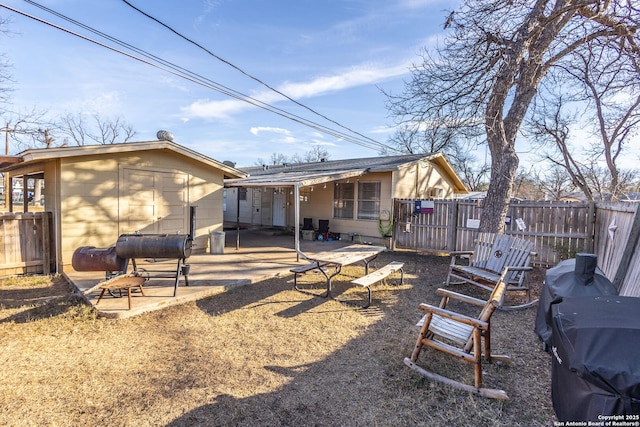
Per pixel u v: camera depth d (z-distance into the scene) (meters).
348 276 6.44
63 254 6.03
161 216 7.48
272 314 4.36
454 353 2.77
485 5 6.47
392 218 10.04
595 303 2.14
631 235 3.67
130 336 3.62
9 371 2.86
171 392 2.61
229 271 6.37
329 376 2.89
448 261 8.26
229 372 2.93
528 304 4.79
